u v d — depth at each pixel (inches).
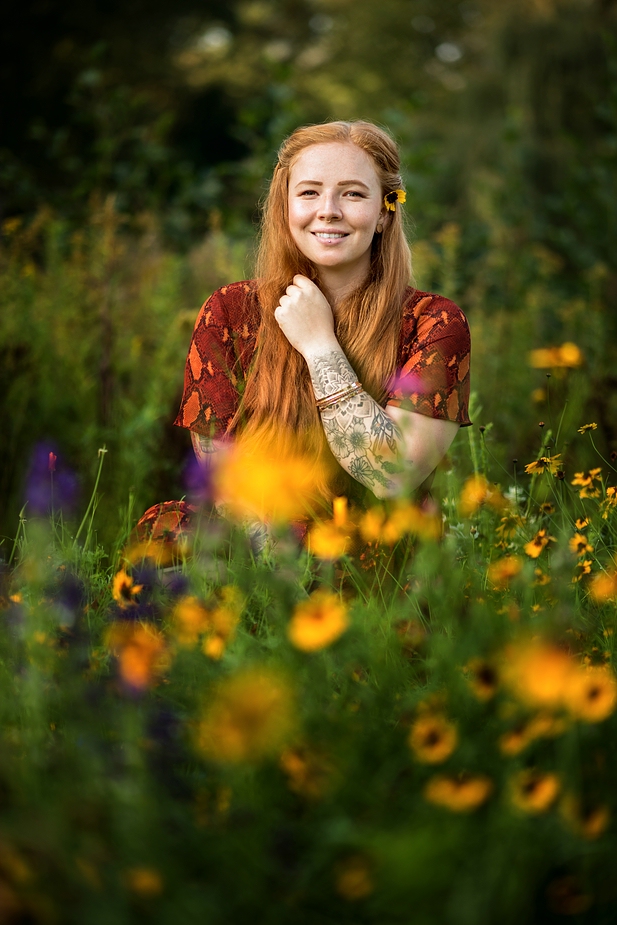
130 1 603.2
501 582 59.1
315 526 76.5
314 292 86.2
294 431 84.8
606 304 174.2
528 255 186.7
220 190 186.7
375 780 42.0
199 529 68.9
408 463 79.8
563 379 113.9
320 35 851.4
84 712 44.9
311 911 37.8
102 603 61.1
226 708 38.1
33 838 34.8
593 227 186.9
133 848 36.2
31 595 52.9
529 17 374.0
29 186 172.7
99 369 135.0
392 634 53.1
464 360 87.1
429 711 45.4
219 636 50.1
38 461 70.4
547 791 38.0
